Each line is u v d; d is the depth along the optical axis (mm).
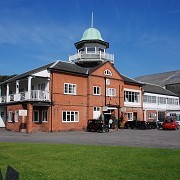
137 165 10203
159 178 8297
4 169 9734
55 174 8953
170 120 41031
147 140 21875
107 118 41062
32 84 38469
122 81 43531
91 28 45656
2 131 34656
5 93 45656
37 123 35344
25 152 13711
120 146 16578
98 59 42156
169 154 12758
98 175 8766
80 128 37094
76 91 37281
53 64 37188
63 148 15180
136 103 46906
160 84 71125
